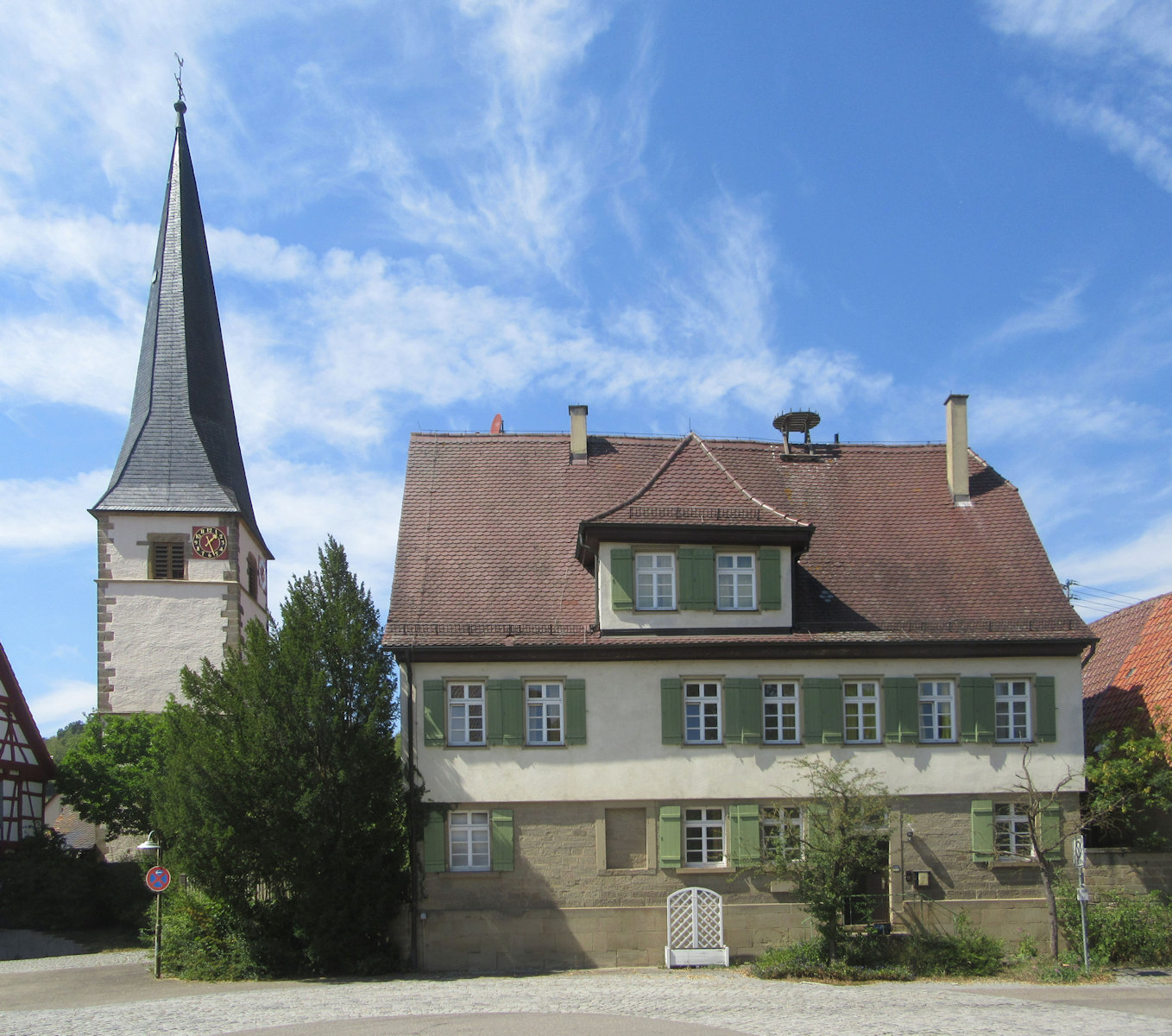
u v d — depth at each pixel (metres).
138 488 39.47
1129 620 30.86
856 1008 17.14
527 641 24.09
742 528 24.38
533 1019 16.12
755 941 23.41
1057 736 24.53
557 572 25.92
